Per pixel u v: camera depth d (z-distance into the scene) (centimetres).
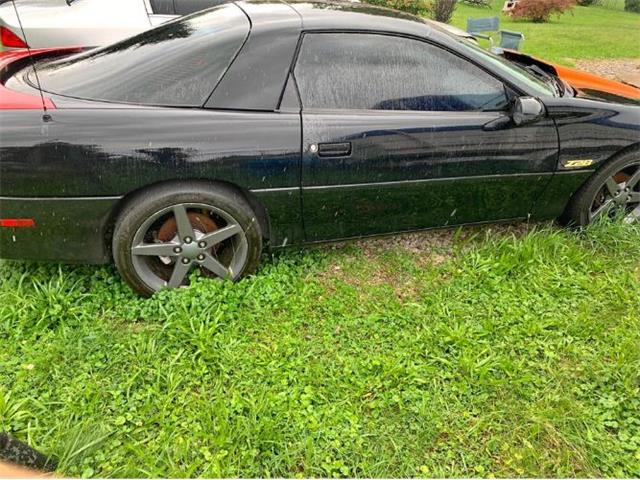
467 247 349
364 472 208
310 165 273
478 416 232
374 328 276
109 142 245
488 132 299
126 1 505
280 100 269
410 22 299
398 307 292
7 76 283
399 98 289
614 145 329
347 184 285
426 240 356
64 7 484
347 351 261
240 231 282
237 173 263
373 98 285
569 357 264
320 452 213
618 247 348
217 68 264
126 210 262
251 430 216
